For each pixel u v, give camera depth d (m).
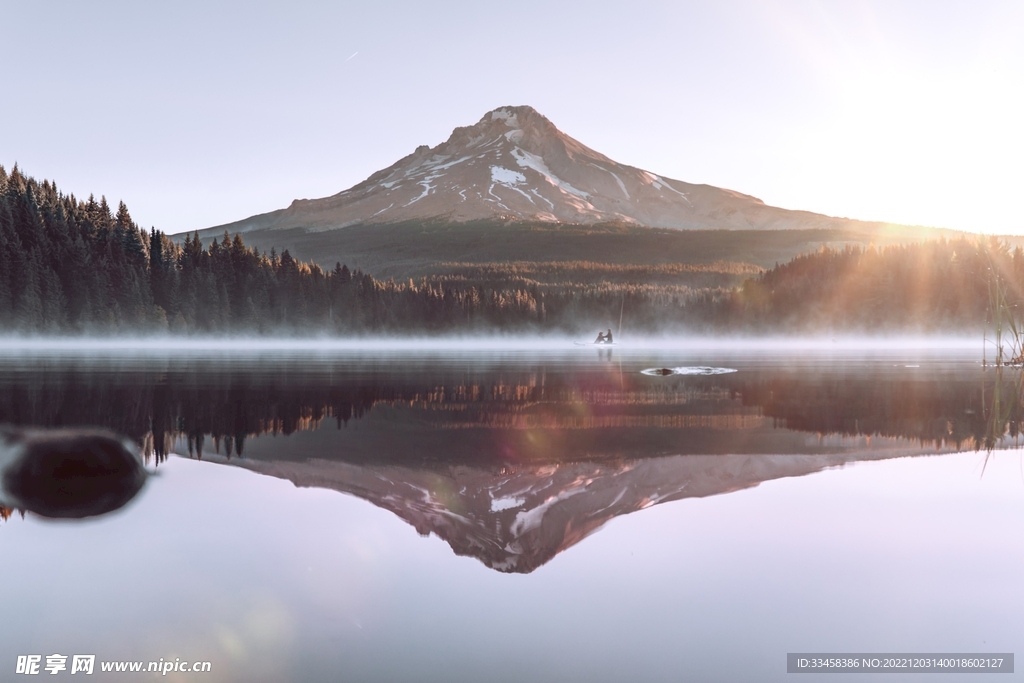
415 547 6.11
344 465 9.63
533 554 5.92
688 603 4.96
